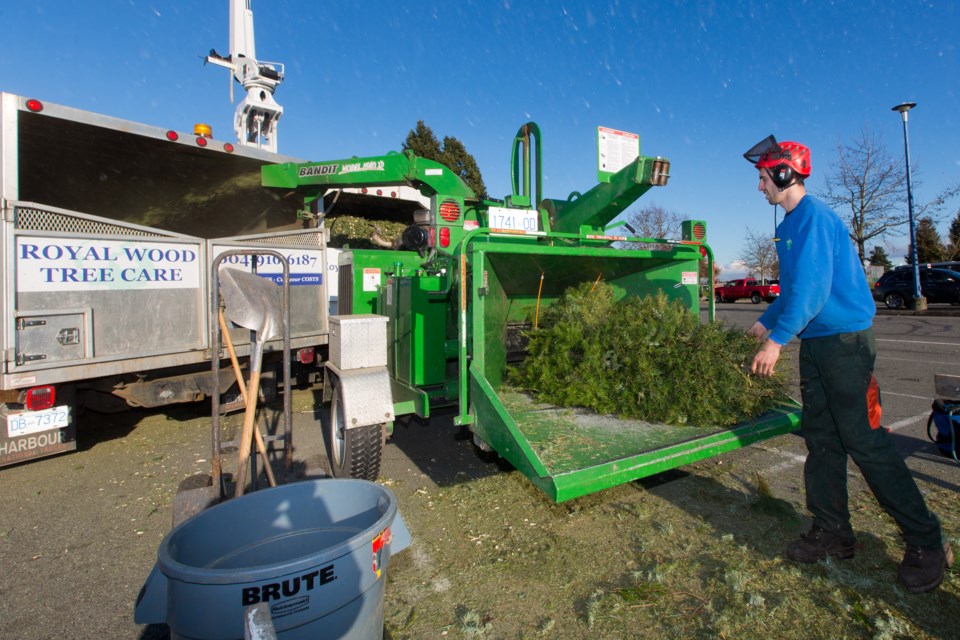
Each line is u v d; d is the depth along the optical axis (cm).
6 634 257
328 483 235
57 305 423
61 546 342
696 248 458
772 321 335
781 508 354
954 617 243
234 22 966
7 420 416
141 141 527
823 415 280
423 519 363
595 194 483
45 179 621
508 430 297
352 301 566
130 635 257
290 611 165
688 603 262
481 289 343
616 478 278
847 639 233
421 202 846
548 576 291
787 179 279
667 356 362
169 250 489
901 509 254
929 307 2250
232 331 536
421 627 253
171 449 525
